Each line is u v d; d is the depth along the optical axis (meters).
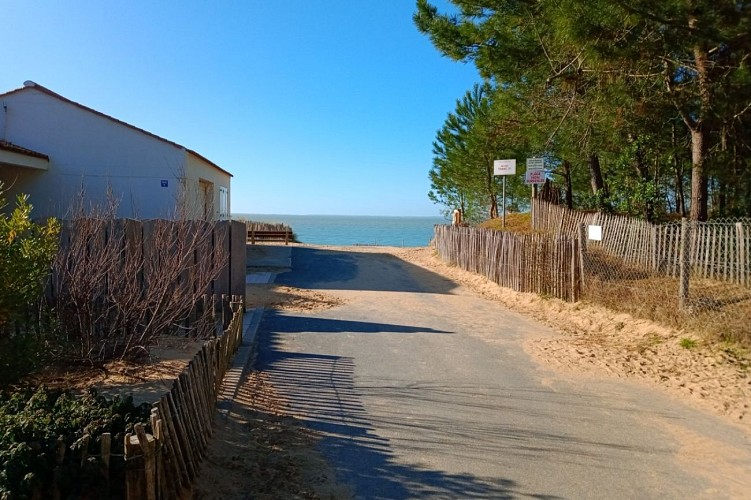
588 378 6.45
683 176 18.78
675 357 7.13
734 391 5.84
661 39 8.89
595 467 4.16
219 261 8.23
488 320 9.98
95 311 6.39
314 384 5.96
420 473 3.98
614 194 17.31
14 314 4.46
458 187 32.59
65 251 6.73
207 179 18.92
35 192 15.31
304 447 4.34
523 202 30.45
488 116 19.78
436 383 6.13
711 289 8.41
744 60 9.42
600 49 8.79
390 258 21.47
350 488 3.73
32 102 15.36
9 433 2.90
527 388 6.04
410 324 9.46
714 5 7.86
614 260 10.60
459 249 17.56
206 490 3.52
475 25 12.76
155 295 6.83
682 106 10.56
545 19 11.00
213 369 4.82
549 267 11.47
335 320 9.59
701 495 3.78
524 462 4.21
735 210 13.12
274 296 11.83
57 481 2.74
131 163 15.55
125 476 2.88
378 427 4.82
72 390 5.13
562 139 14.41
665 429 4.93
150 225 8.37
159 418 3.14
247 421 4.81
